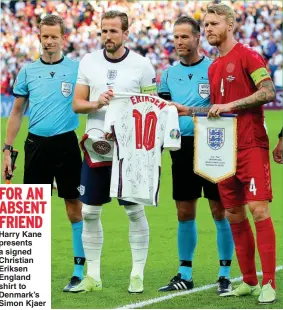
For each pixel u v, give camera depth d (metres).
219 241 10.93
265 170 10.06
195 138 10.16
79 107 10.38
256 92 9.82
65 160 11.16
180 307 9.88
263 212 10.02
